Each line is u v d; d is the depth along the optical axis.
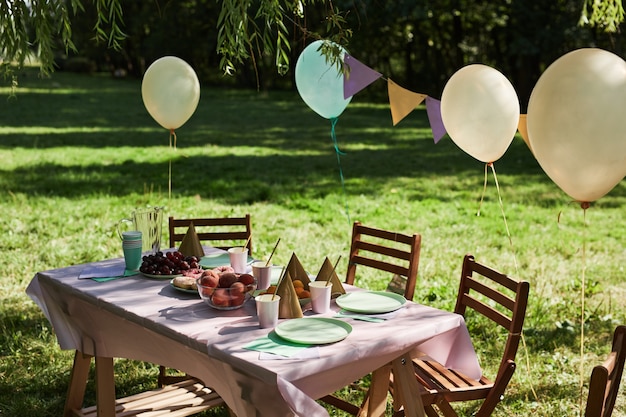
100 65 58.78
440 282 6.18
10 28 3.63
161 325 2.81
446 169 12.95
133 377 4.39
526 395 4.04
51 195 9.97
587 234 8.12
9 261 6.71
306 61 4.17
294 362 2.43
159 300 3.13
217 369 2.62
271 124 21.64
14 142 16.25
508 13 26.77
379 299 3.15
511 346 3.03
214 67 43.41
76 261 6.79
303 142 17.20
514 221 8.73
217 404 3.57
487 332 5.06
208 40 38.31
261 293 3.14
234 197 10.00
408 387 2.82
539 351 4.77
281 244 7.48
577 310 5.56
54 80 43.22
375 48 32.06
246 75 39.91
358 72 3.63
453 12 27.22
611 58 2.78
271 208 9.33
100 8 3.46
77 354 3.61
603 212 9.32
